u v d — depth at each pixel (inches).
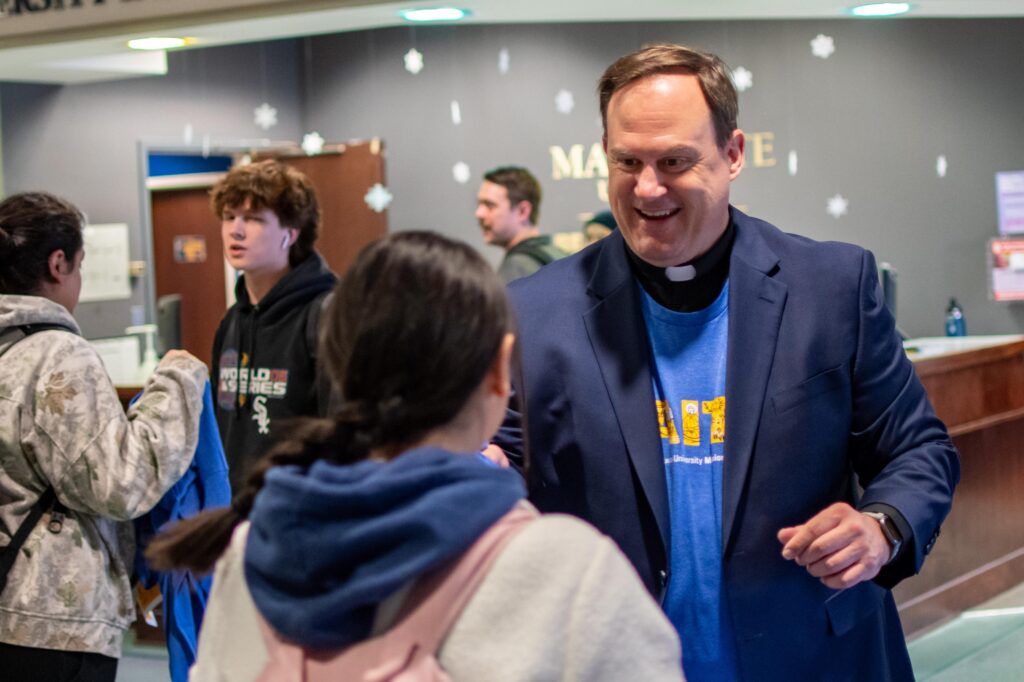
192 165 338.3
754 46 313.3
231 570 39.7
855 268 61.6
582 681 33.4
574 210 318.3
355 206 302.8
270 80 330.6
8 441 79.4
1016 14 138.4
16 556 79.3
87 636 80.5
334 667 34.5
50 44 149.8
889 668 65.2
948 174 311.9
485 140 320.8
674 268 60.5
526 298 63.0
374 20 141.4
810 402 59.3
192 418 85.1
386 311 35.7
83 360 81.6
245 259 111.3
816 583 59.6
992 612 179.0
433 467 34.4
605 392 60.0
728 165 60.1
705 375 60.6
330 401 89.7
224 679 37.7
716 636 58.6
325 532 34.2
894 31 309.9
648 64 58.3
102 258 292.5
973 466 179.5
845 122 312.8
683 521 59.2
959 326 276.1
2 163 260.5
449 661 33.5
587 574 34.2
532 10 138.9
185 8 140.8
